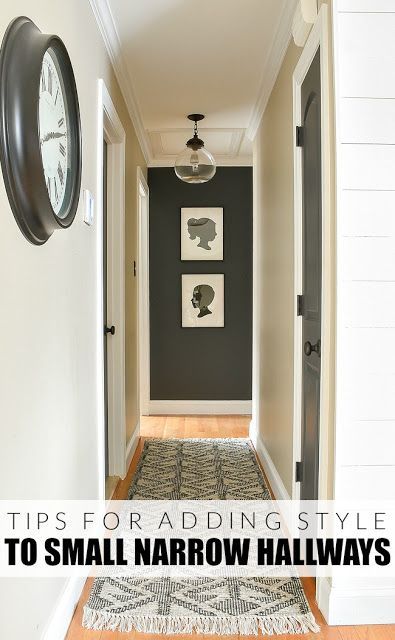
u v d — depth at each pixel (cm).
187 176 445
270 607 214
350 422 205
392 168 202
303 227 270
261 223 434
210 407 580
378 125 201
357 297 203
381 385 205
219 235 576
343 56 200
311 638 196
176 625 202
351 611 204
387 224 203
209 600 219
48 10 181
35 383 163
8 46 139
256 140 462
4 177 138
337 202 201
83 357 234
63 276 198
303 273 271
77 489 221
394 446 205
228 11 283
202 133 490
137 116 427
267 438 392
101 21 276
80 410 227
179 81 373
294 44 286
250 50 328
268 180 390
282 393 323
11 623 145
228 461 414
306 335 263
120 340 359
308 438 255
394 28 201
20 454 150
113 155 352
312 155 246
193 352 579
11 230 143
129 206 407
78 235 224
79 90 231
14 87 139
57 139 180
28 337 157
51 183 172
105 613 208
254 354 472
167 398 580
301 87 272
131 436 426
